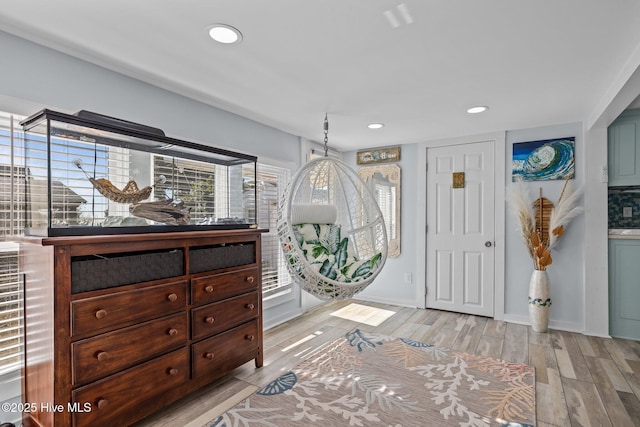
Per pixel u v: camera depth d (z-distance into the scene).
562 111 2.97
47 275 1.45
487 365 2.50
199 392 2.12
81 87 1.97
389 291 4.36
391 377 2.31
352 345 2.90
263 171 3.41
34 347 1.57
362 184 3.04
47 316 1.45
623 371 2.40
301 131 3.69
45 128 1.51
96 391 1.53
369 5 1.47
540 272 3.25
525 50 1.88
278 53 1.92
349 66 2.09
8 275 1.74
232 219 2.47
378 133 3.77
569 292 3.30
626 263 3.09
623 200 3.25
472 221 3.81
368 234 3.23
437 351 2.77
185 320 1.93
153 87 2.35
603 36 1.72
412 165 4.21
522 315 3.52
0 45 1.66
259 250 2.51
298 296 3.84
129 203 1.85
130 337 1.66
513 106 2.84
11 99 1.69
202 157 2.26
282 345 2.91
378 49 1.88
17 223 1.75
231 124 2.97
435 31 1.68
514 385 2.20
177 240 1.90
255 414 1.88
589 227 3.16
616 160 3.12
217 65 2.08
